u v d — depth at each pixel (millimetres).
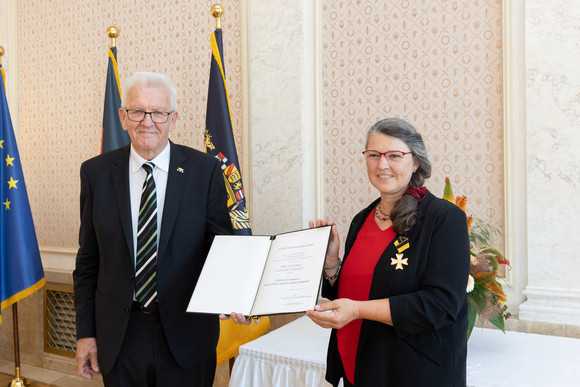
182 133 3604
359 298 1515
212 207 1863
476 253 1972
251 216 3264
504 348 2084
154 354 1713
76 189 4133
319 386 1911
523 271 2578
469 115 2711
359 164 3014
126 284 1709
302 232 1644
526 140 2516
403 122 1533
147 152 1779
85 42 4039
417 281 1406
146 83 1720
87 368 1813
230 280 1608
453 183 2764
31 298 4328
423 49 2818
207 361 1868
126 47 3840
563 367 1847
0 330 4398
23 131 4406
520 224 2578
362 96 2996
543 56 2457
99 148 3998
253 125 3242
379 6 2928
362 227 1648
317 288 1435
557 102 2438
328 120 3104
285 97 3131
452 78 2748
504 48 2572
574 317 2393
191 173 1839
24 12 4352
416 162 1562
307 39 3117
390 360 1406
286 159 3135
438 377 1361
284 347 2117
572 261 2432
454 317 1347
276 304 1455
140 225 1740
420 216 1461
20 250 3424
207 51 3488
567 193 2434
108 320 1715
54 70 4207
